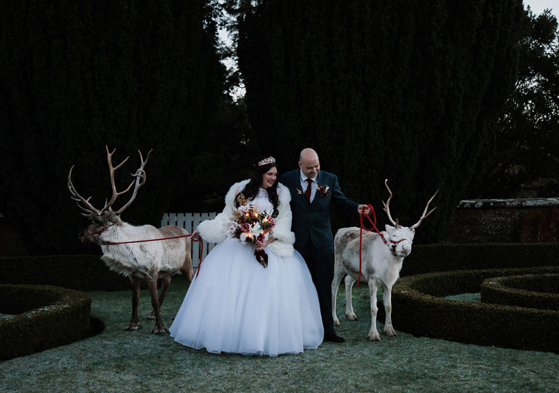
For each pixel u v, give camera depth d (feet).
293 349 14.24
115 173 28.07
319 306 15.49
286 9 29.68
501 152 48.62
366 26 27.94
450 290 25.00
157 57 29.17
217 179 43.70
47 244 28.99
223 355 14.20
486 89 30.12
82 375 12.68
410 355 14.42
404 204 29.12
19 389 11.72
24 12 27.37
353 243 18.33
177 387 11.76
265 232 14.61
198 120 32.12
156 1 28.94
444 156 29.09
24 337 14.71
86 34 27.73
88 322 18.17
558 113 51.11
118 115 28.04
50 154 28.02
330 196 16.21
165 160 29.73
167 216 33.73
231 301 14.14
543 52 50.62
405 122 28.45
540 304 18.16
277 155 31.81
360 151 28.27
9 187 28.73
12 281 26.81
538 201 38.63
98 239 17.24
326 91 28.60
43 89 27.37
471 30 28.43
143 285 27.86
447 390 11.51
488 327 15.70
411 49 27.81
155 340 16.22
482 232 38.29
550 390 11.45
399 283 21.08
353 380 12.21
